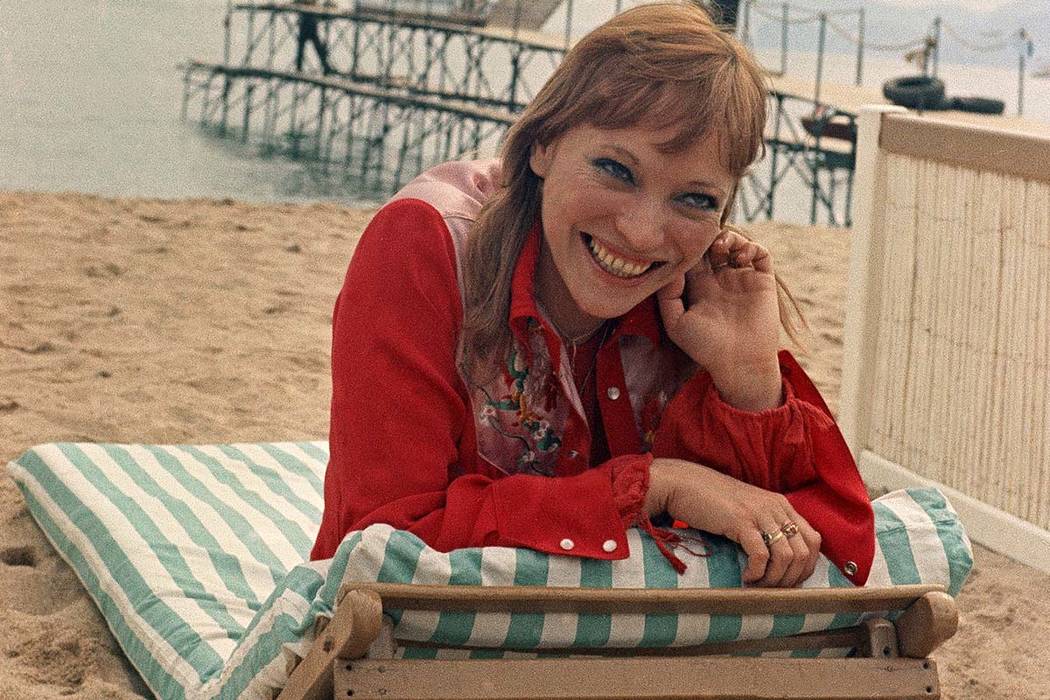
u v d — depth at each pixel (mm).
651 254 1830
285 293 6926
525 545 1757
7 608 3066
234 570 2967
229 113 32250
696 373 2041
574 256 1877
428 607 1635
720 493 1881
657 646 1794
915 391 4266
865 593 1809
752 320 1992
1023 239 3840
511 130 1922
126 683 2814
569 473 2047
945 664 3279
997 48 20062
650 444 2115
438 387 1888
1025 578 3807
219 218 8711
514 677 1636
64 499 3264
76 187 17641
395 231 1935
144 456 3518
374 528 1672
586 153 1812
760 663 1758
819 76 20812
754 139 1817
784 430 1954
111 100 28391
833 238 9633
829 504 1935
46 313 6043
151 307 6371
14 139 20891
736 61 1807
